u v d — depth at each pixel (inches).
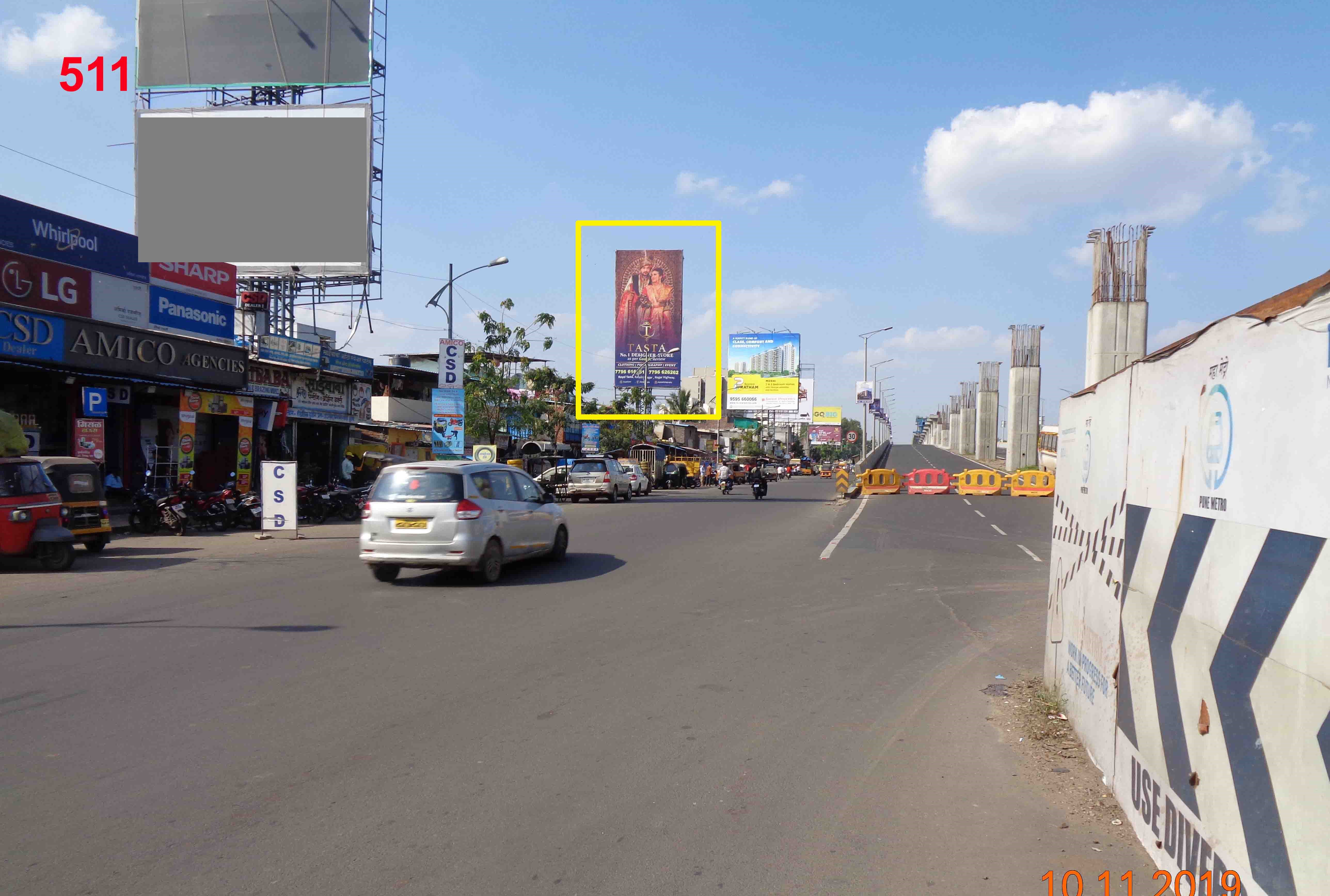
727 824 165.3
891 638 333.1
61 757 197.0
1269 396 109.2
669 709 238.1
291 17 1156.5
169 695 245.3
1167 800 142.1
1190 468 136.2
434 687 256.2
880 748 208.8
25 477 483.5
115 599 396.8
